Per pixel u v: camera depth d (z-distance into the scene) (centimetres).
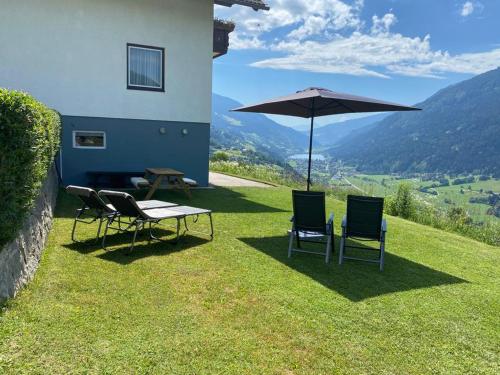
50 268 421
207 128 1155
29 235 406
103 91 1007
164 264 471
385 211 1171
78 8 949
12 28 900
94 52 982
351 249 623
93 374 251
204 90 1133
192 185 983
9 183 303
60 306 335
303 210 548
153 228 650
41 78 941
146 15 1027
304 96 580
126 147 1056
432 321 373
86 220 663
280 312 365
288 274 474
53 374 246
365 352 308
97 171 1029
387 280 483
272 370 275
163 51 1063
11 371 242
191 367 270
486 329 365
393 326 356
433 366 296
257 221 759
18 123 308
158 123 1087
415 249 666
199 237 614
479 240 941
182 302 370
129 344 289
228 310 362
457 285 486
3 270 316
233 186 1273
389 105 602
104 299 360
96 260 464
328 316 366
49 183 658
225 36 1343
